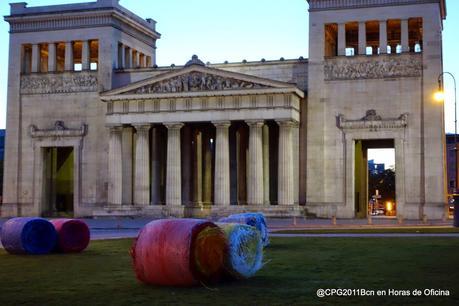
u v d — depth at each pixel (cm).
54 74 12950
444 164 11344
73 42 13050
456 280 3008
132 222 10194
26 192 12950
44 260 4144
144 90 11700
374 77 11269
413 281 2984
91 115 12656
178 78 11525
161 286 2894
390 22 11562
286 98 11012
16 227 4466
